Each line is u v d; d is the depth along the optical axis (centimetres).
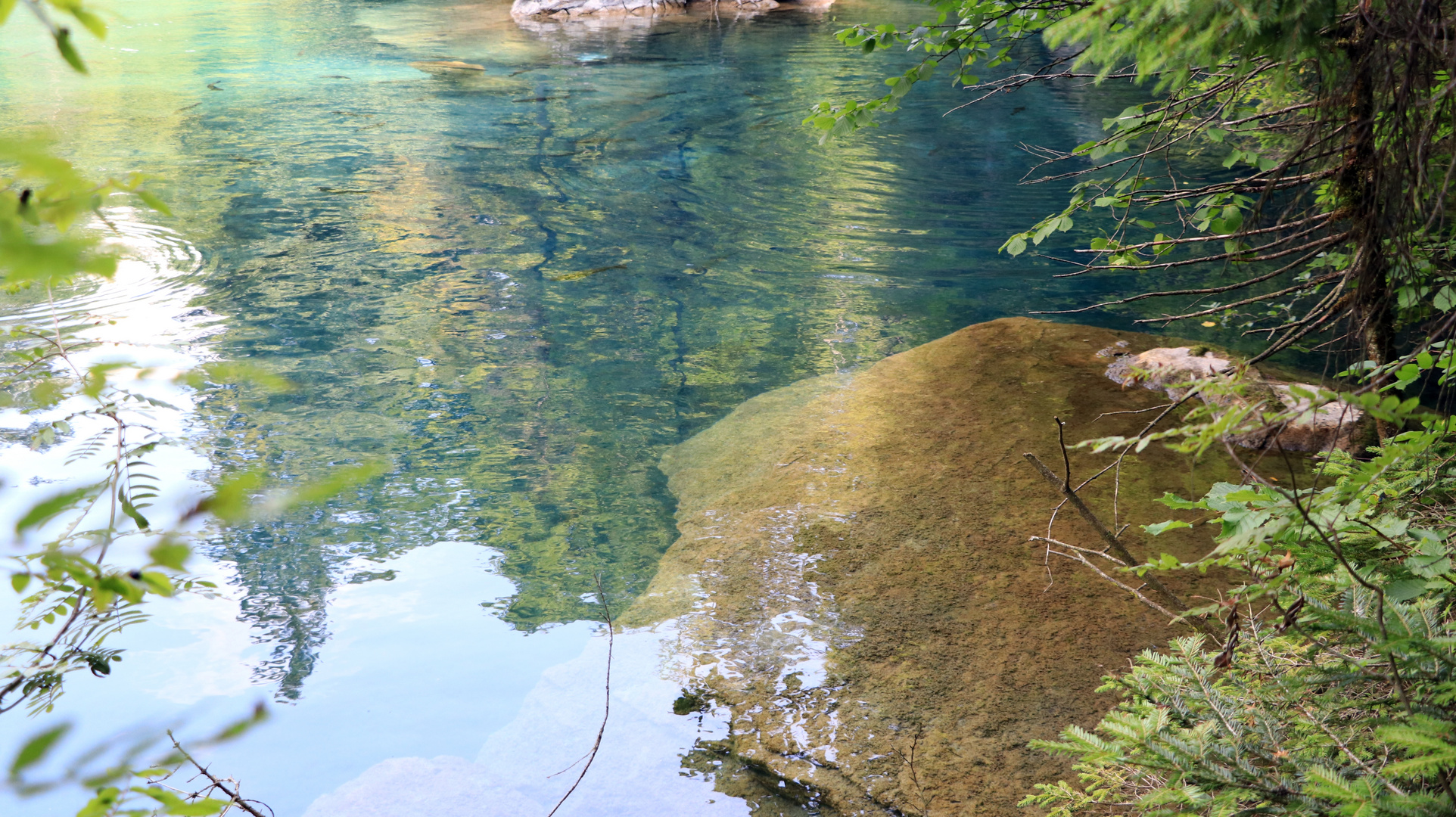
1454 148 255
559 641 423
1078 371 666
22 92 1455
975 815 323
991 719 365
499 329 754
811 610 436
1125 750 224
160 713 371
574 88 1570
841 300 821
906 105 1473
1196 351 652
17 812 309
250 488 92
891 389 654
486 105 1452
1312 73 337
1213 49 228
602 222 995
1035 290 834
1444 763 162
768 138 1302
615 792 344
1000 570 454
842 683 390
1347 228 349
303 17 2320
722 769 351
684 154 1233
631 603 448
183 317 745
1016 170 1166
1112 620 413
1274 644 243
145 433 564
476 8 2495
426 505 529
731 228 988
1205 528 468
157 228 930
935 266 892
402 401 638
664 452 588
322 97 1487
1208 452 538
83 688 383
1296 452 522
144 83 1552
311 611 441
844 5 2469
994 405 622
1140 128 431
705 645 416
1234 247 363
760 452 580
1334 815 184
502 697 390
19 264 64
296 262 870
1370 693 216
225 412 609
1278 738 214
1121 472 527
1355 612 204
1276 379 607
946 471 545
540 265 884
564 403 645
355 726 374
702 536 498
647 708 383
